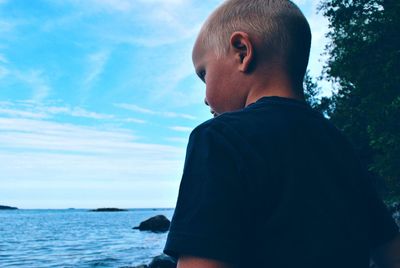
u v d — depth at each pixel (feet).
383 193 68.74
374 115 60.23
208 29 3.92
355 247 3.44
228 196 2.87
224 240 2.75
